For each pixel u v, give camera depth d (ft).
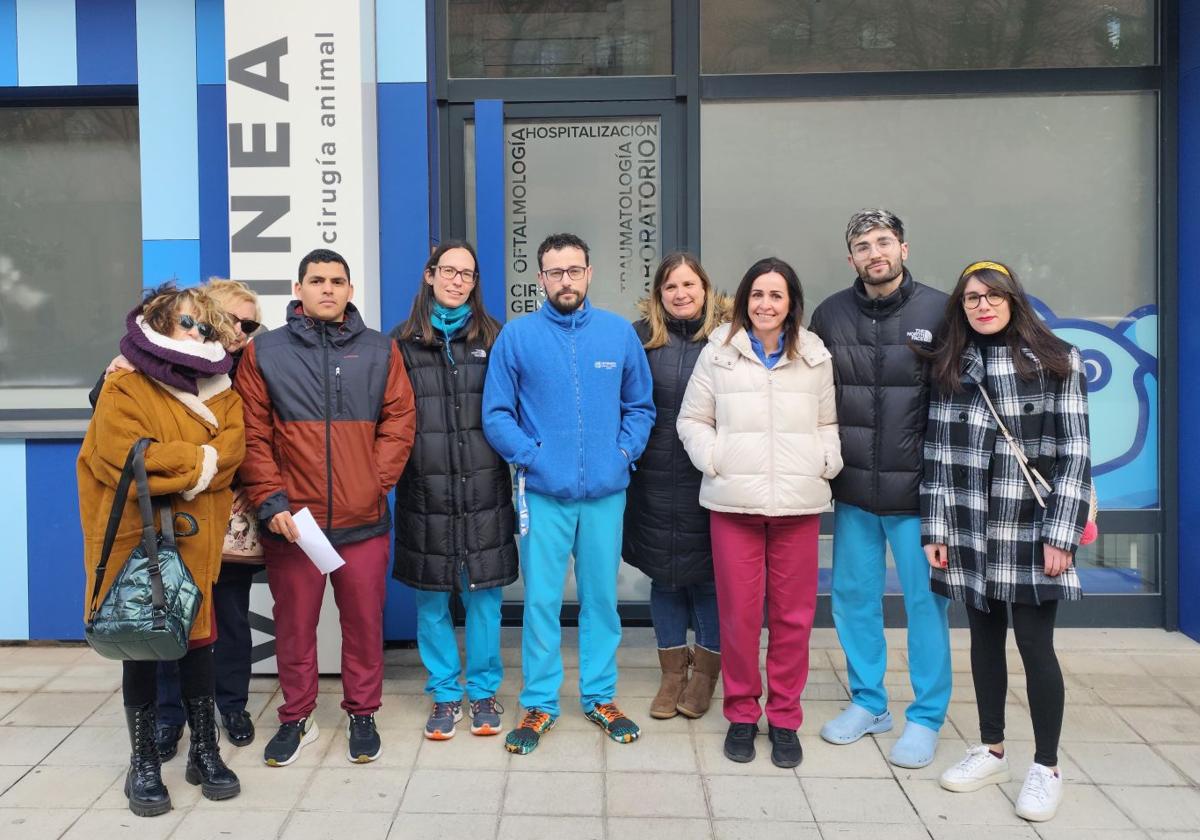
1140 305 13.61
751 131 13.60
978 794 9.00
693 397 9.82
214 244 12.91
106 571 8.14
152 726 8.73
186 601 8.00
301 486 9.31
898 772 9.45
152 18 12.79
